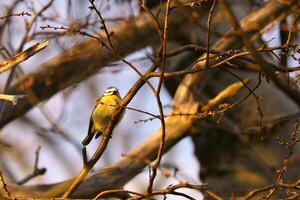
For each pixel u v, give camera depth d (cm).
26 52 841
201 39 1309
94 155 907
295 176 1194
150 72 844
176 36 1325
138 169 1146
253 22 1158
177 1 969
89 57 1348
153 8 1362
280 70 895
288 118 1208
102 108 1052
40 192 1075
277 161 1212
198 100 1167
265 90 1252
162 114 827
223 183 1267
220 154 1280
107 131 892
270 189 880
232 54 876
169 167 1073
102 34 1321
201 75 1177
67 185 1091
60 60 1339
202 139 1307
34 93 1341
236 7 1321
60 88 1369
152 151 1157
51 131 1377
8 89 1271
